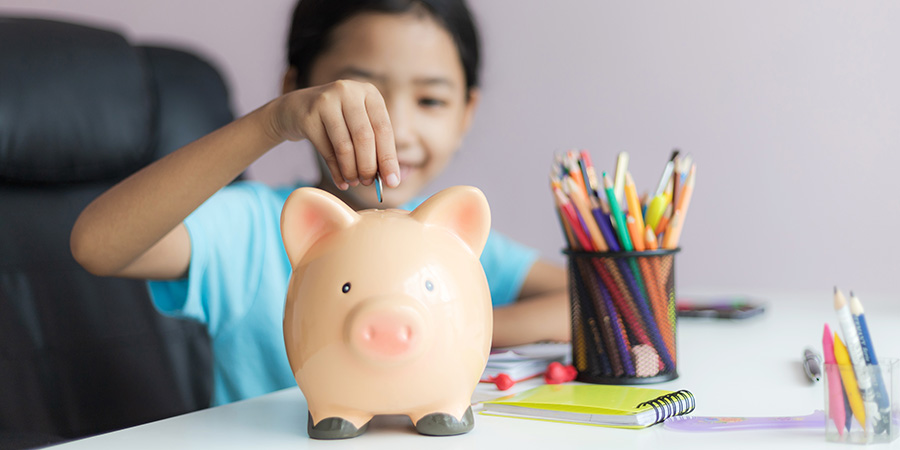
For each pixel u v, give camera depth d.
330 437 0.46
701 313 1.00
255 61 1.87
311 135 0.55
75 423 1.01
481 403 0.54
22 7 1.74
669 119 1.76
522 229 1.87
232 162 0.61
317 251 0.47
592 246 0.62
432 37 1.03
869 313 0.97
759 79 1.70
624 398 0.51
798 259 1.70
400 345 0.43
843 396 0.43
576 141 1.83
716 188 1.75
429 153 1.06
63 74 1.03
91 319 1.05
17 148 1.00
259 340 1.01
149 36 1.87
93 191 1.06
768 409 0.52
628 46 1.78
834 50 1.64
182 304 0.89
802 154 1.68
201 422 0.52
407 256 0.46
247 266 1.01
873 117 1.62
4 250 1.00
